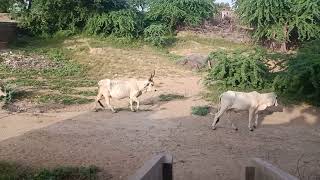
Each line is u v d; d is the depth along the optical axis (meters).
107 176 8.95
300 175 9.34
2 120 13.72
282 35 28.50
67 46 27.09
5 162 9.62
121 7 30.41
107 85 15.20
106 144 11.33
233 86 18.09
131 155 10.45
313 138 12.66
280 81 16.70
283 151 11.23
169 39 30.59
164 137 12.17
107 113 15.12
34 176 8.67
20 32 29.41
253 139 12.35
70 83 19.88
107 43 28.09
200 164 9.94
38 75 21.30
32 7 28.48
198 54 25.56
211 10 34.44
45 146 11.05
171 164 6.22
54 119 14.05
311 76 15.72
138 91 15.44
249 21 29.22
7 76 20.39
